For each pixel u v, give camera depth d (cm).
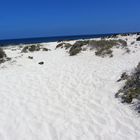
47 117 750
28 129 672
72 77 1230
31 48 2491
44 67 1527
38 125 696
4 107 828
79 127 681
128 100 828
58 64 1620
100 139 611
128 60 1570
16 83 1140
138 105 787
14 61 1723
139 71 1021
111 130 655
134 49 1930
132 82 945
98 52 1838
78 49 1983
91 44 2047
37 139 619
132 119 711
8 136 634
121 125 680
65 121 721
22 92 995
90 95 942
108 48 1911
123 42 2102
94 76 1227
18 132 655
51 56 2011
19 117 749
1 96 943
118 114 752
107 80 1128
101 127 675
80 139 613
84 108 816
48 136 634
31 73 1356
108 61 1623
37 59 1862
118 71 1280
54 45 3184
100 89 1006
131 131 644
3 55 1792
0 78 1248
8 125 696
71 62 1680
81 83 1112
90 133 643
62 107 830
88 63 1611
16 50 2717
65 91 1002
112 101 862
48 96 943
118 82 1062
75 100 895
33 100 898
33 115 764
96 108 811
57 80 1183
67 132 653
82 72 1337
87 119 730
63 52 2191
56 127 684
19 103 866
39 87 1067
